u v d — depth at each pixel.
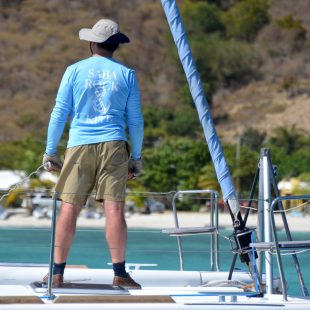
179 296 12.43
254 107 195.00
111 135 13.30
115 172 13.26
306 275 18.31
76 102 13.41
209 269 16.30
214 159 14.34
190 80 14.52
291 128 174.62
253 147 163.75
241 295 12.77
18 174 100.12
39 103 199.38
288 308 11.60
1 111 196.12
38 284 13.09
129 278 13.41
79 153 13.28
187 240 16.14
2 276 15.29
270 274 13.56
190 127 175.75
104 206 13.34
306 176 107.50
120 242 13.28
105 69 13.47
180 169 105.25
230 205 14.17
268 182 13.76
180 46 14.59
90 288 12.76
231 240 14.56
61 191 13.31
